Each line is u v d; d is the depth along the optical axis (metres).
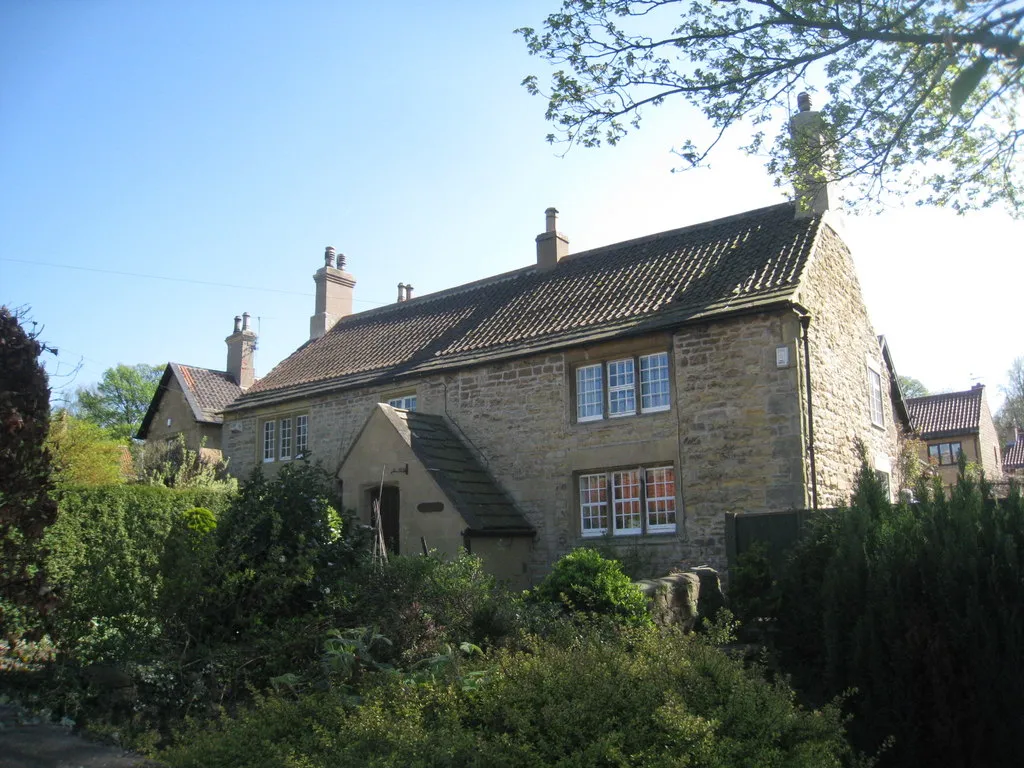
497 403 17.66
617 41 9.02
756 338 14.41
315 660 8.35
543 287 20.11
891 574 8.20
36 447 7.15
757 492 14.01
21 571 6.92
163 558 8.64
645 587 10.28
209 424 27.47
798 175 9.98
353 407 20.55
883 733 7.93
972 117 8.39
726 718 5.89
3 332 7.11
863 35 7.70
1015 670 7.48
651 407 15.65
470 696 6.43
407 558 10.13
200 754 5.90
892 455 18.89
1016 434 48.28
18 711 6.55
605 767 5.42
